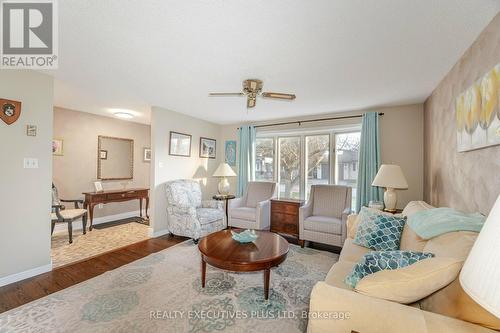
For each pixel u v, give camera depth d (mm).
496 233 543
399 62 2129
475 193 1744
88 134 4434
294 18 1520
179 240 3578
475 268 569
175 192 3711
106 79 2633
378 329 896
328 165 4207
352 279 1206
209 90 2990
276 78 2533
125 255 2957
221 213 3975
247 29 1653
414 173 3428
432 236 1407
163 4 1403
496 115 1395
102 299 1959
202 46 1899
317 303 1011
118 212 5000
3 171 2201
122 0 1375
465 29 1609
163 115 3910
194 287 2170
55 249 3166
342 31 1657
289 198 4406
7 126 2227
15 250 2273
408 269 1034
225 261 1884
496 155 1452
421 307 1140
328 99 3258
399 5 1380
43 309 1820
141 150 5441
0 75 2189
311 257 2932
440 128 2561
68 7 1441
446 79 2379
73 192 4223
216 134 5199
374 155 3533
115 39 1808
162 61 2174
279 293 2084
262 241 2363
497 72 1381
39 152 2441
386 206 2883
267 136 4832
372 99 3248
